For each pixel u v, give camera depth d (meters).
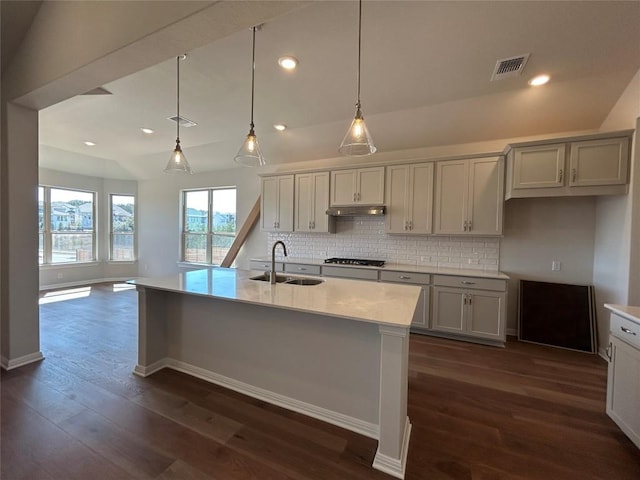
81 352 3.06
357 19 2.05
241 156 2.51
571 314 3.41
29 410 2.10
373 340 1.93
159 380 2.54
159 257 6.78
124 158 6.04
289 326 2.21
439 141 3.95
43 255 6.00
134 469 1.61
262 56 2.50
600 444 1.86
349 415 2.01
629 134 2.79
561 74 2.69
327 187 4.44
